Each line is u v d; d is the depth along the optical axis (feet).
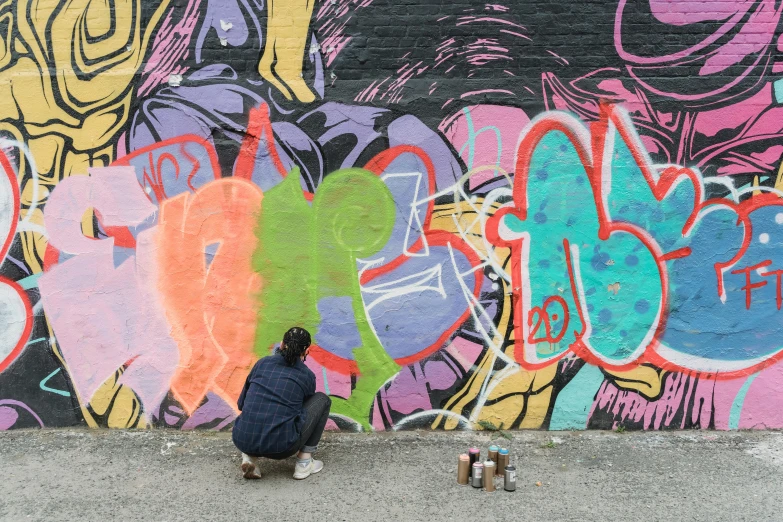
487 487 13.82
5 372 16.47
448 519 12.80
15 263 16.34
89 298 16.40
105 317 16.43
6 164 16.21
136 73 16.11
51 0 16.03
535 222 16.33
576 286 16.44
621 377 16.57
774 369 16.56
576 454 15.52
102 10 16.05
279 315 16.42
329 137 16.17
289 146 16.20
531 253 16.38
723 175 16.26
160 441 16.11
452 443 16.08
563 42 16.11
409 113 16.14
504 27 16.10
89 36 16.05
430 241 16.31
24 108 16.11
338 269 16.37
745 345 16.52
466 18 16.11
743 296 16.46
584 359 16.53
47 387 16.53
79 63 16.08
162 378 16.52
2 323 16.42
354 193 16.28
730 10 16.06
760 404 16.58
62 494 13.74
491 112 16.14
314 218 16.29
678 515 12.94
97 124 16.16
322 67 16.16
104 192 16.24
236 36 16.15
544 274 16.42
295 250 16.31
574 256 16.39
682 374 16.56
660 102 16.14
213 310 16.40
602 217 16.33
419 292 16.40
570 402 16.60
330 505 13.32
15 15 16.03
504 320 16.47
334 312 16.42
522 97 16.12
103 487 14.02
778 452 15.53
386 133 16.16
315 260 16.34
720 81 16.12
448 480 14.33
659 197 16.29
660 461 15.16
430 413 16.61
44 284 16.38
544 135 16.17
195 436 16.37
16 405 16.55
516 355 16.52
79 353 16.47
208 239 16.30
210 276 16.35
